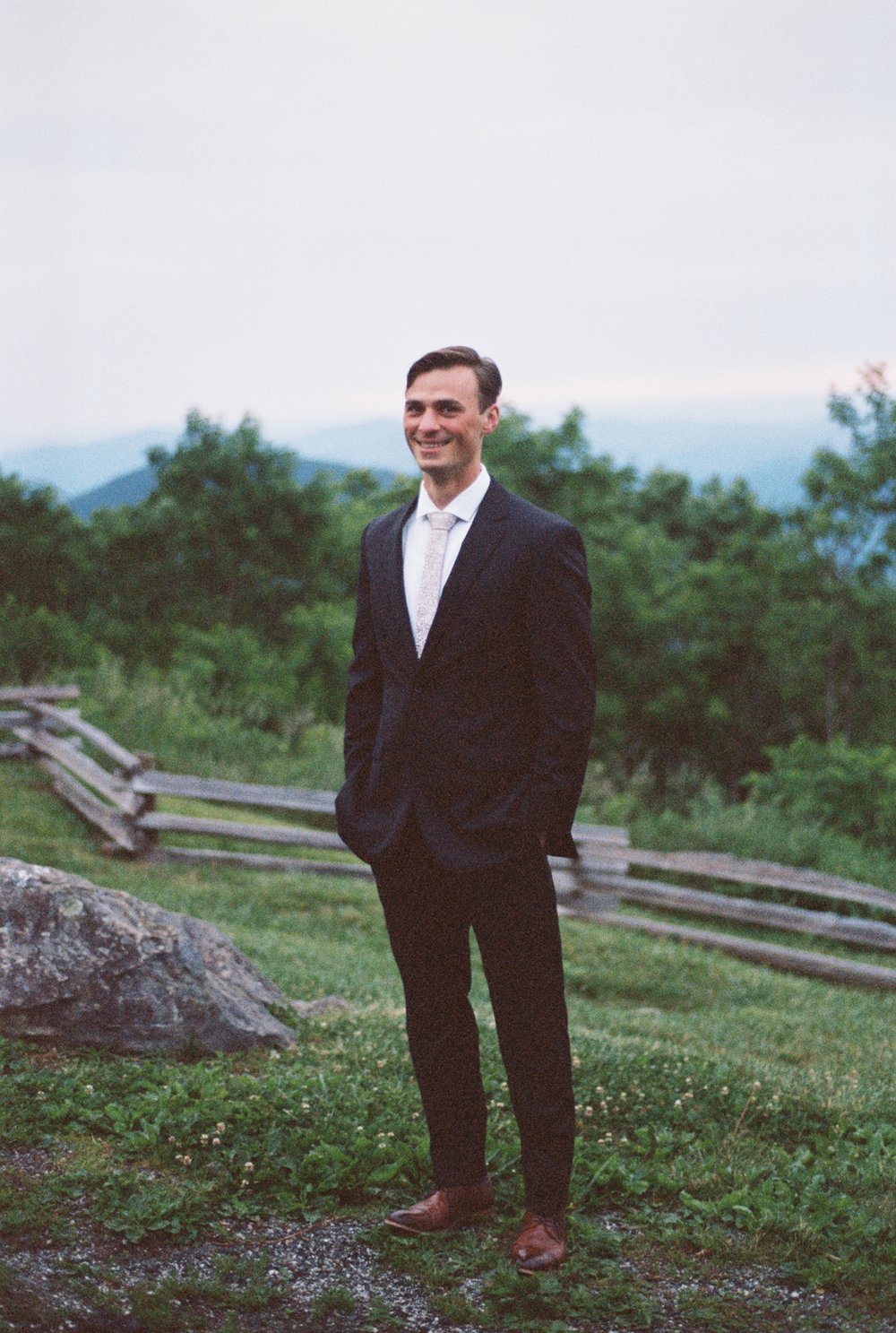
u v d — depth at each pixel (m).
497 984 3.24
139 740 14.84
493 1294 3.07
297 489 32.56
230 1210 3.42
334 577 34.59
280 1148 3.73
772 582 34.56
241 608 32.22
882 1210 3.62
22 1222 3.21
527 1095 3.27
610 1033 6.75
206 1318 2.93
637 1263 3.33
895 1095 5.24
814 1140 4.37
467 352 3.21
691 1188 3.77
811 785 15.55
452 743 3.16
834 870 12.74
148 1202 3.36
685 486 48.62
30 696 12.91
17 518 27.72
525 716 3.19
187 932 5.39
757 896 12.01
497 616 3.12
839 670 35.41
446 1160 3.46
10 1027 4.54
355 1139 3.79
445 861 3.12
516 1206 3.57
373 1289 3.12
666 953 9.68
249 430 32.34
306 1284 3.12
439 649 3.16
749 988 9.01
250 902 9.98
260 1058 4.80
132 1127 3.87
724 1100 4.71
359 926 9.77
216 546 31.88
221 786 11.25
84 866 10.34
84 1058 4.48
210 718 17.19
